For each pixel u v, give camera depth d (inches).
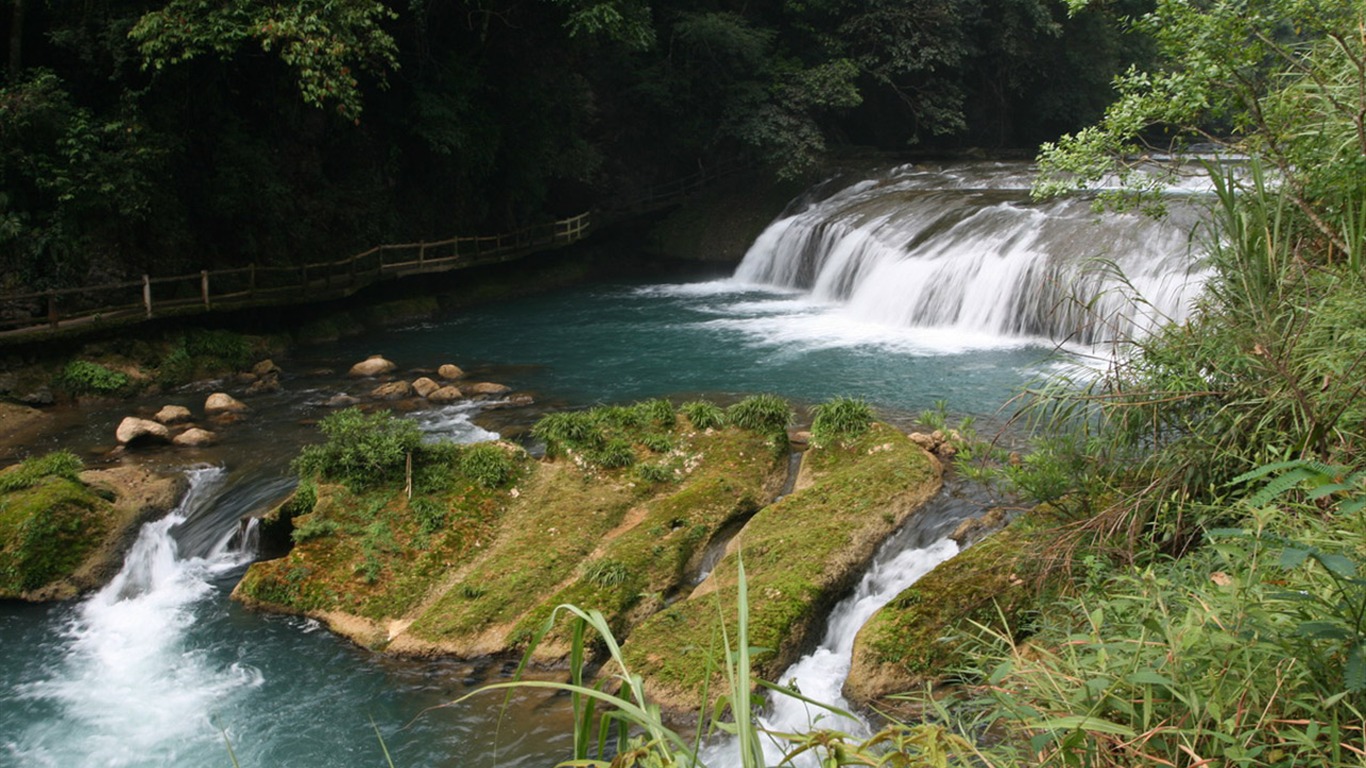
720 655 321.1
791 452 480.4
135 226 743.7
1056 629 225.5
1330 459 207.8
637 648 333.7
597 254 1229.7
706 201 1314.0
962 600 316.8
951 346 754.8
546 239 1135.6
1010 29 1423.5
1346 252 259.4
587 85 1194.6
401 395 653.9
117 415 623.5
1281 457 236.7
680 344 794.2
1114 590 235.0
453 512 427.5
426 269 940.6
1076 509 301.7
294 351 797.9
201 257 797.2
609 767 114.1
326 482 445.1
